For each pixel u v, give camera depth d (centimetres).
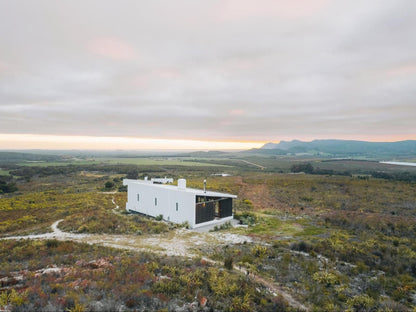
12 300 893
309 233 2405
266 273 1422
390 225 2536
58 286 1039
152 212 3300
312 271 1430
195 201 2717
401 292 1220
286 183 5756
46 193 5716
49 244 1941
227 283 1191
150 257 1593
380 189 4716
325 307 1069
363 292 1230
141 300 964
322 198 4159
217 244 2084
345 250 1795
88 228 2547
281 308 1018
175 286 1100
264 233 2436
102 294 992
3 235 2552
